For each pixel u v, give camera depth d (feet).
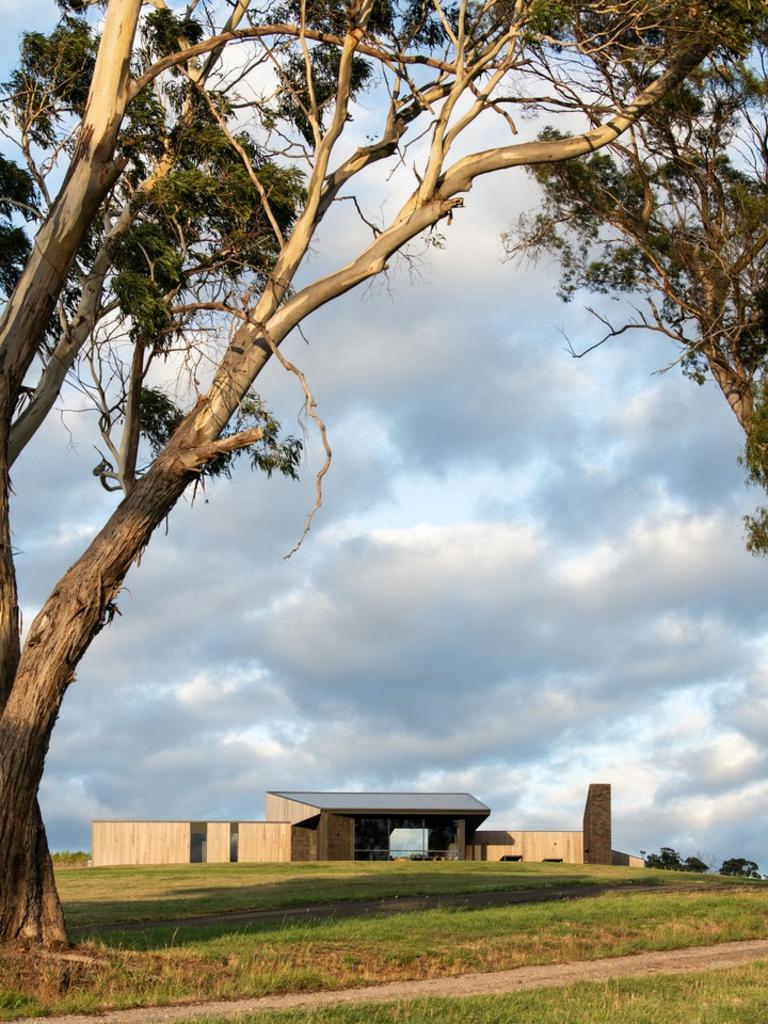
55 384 66.44
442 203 63.57
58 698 53.47
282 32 64.03
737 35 66.28
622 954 58.13
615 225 96.73
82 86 73.31
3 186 73.56
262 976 49.03
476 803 169.99
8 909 51.70
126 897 99.09
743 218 91.04
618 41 69.51
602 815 172.55
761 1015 39.42
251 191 69.92
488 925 64.80
